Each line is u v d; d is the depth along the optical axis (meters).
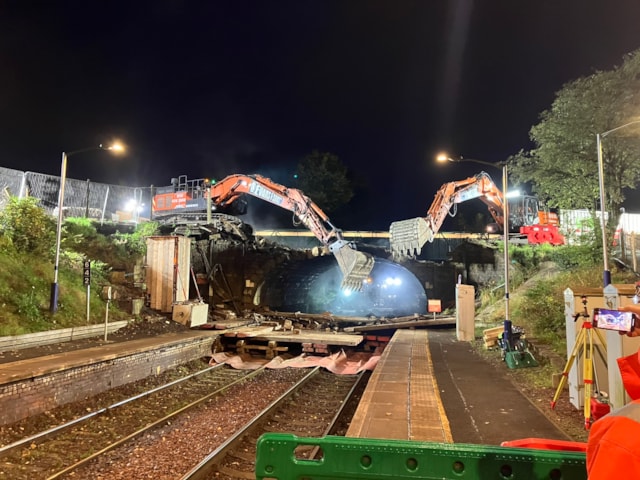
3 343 13.81
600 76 21.02
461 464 2.33
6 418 10.12
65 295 18.27
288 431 11.03
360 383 16.75
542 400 10.33
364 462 2.39
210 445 9.56
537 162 24.08
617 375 7.39
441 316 30.92
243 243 35.81
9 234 18.84
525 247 34.34
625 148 20.66
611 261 21.89
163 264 23.25
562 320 17.11
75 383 12.23
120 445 9.41
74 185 32.47
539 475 2.29
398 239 23.92
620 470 1.55
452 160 19.30
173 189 33.81
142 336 18.66
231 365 19.16
